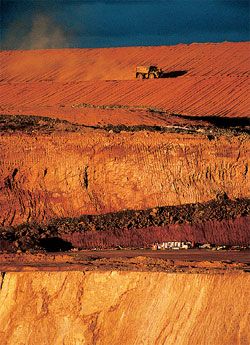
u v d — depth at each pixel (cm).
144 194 8962
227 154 8969
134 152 8988
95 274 7012
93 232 8631
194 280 6800
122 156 9000
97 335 6912
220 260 7481
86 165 9012
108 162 9006
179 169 8969
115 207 8956
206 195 8925
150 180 8969
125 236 8581
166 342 6731
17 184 9062
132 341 6812
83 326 6956
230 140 8988
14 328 7106
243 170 8956
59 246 8538
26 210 8988
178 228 8588
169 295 6825
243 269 6962
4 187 9031
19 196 9019
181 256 7762
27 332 7075
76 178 9012
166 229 8594
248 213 8706
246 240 8494
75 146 9044
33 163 9069
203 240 8506
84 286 7025
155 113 10950
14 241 8519
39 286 7138
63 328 7000
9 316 7138
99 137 9044
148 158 8975
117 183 8994
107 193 8994
